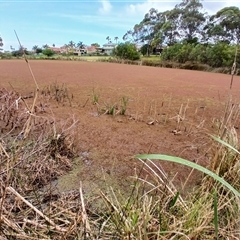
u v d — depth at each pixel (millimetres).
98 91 2996
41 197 877
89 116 1922
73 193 915
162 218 691
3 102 1854
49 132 1312
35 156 1084
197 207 713
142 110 2189
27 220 688
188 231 656
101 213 810
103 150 1315
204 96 3002
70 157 1217
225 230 694
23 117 1449
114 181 1024
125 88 3363
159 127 1733
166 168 1137
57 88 2814
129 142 1433
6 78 3756
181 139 1507
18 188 880
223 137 938
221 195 771
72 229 648
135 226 651
